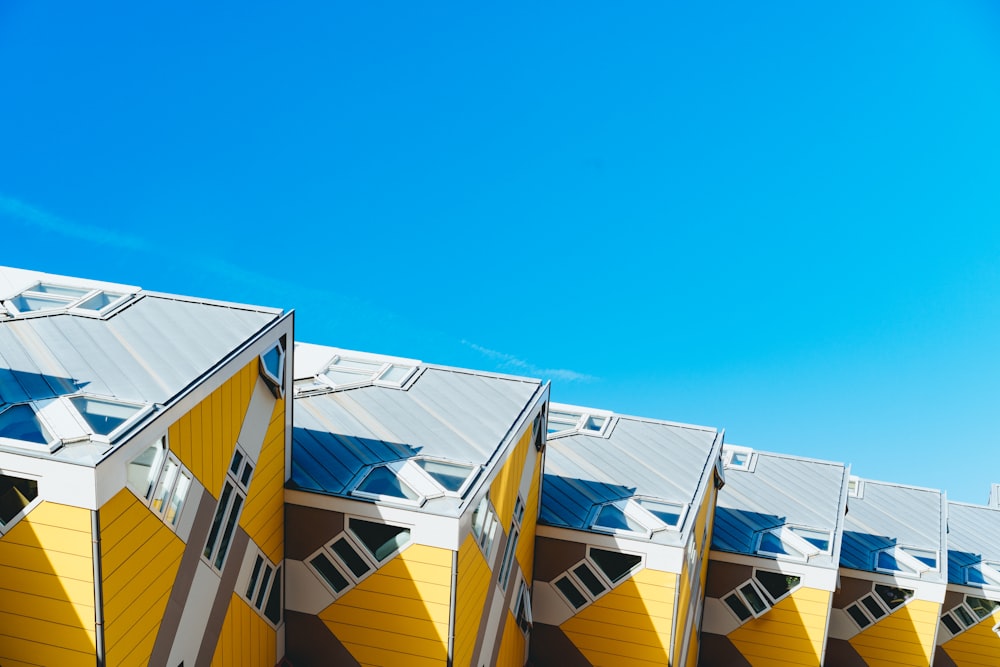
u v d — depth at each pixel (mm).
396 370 28766
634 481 29562
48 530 15031
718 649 31422
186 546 17922
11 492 15148
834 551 31062
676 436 33031
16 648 15594
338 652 22266
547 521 27250
